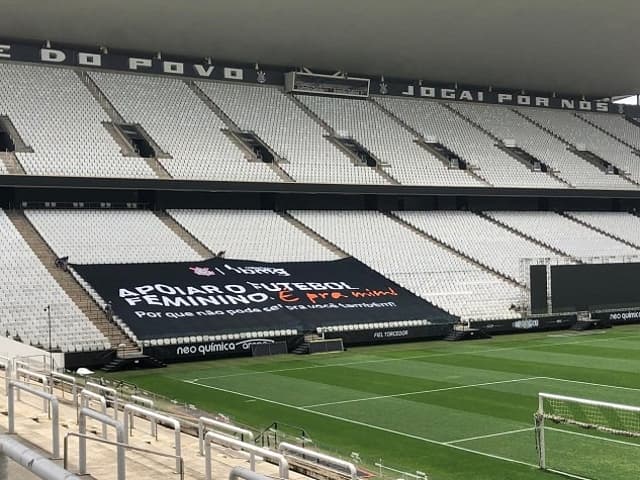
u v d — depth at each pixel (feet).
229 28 149.59
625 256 151.64
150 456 38.52
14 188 137.18
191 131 156.25
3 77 152.15
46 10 135.95
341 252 143.95
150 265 123.95
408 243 151.94
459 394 76.64
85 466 33.86
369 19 147.33
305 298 123.85
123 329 103.86
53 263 117.80
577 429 59.57
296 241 144.05
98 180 132.36
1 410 48.52
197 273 124.47
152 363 99.04
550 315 137.18
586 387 79.00
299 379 88.17
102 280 115.75
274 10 140.56
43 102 149.59
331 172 156.46
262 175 148.05
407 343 121.39
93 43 155.94
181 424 48.19
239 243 139.13
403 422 64.39
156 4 135.44
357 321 120.06
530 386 80.18
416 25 151.74
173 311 111.24
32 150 135.33
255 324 112.68
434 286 137.49
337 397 76.33
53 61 156.15
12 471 17.20
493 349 112.47
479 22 151.33
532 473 48.24
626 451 52.75
